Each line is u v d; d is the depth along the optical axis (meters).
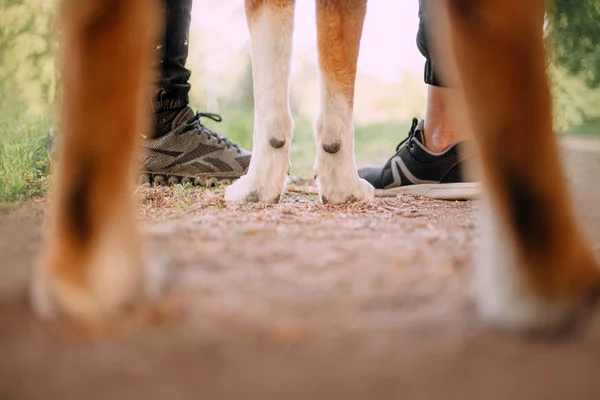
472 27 0.98
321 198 2.74
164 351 1.00
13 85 4.41
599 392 0.87
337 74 2.67
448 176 3.17
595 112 6.18
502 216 1.06
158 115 3.42
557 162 1.04
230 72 10.45
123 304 1.15
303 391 0.87
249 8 2.68
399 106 11.69
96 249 1.11
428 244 1.67
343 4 2.60
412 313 1.16
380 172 3.39
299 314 1.15
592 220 2.28
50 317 1.11
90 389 0.88
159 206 2.61
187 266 1.42
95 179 1.09
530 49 0.98
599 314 1.14
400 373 0.92
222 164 3.51
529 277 1.06
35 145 3.49
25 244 1.73
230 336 1.05
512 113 0.99
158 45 3.35
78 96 1.06
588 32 5.45
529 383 0.90
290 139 2.71
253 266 1.43
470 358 0.97
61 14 1.05
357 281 1.32
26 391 0.87
